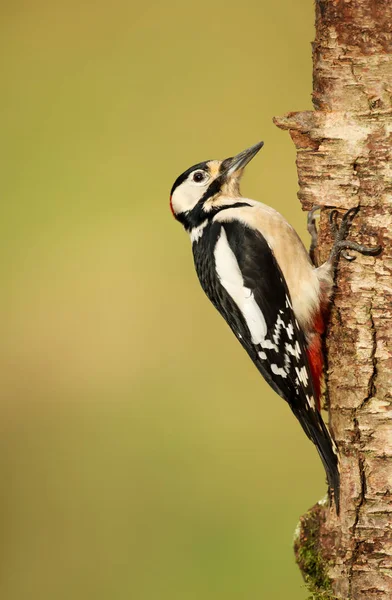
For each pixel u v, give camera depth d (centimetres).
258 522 1099
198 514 1123
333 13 687
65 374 1309
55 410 1281
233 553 1073
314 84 713
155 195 1426
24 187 1438
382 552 693
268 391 1245
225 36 1480
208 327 1307
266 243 778
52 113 1483
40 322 1348
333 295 713
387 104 680
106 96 1483
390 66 678
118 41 1509
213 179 850
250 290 777
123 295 1346
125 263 1362
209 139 1416
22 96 1497
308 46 1453
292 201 1309
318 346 725
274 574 1043
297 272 762
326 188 702
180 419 1227
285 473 1155
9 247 1396
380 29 677
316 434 734
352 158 691
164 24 1519
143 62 1495
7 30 1523
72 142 1455
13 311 1354
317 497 1126
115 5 1531
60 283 1374
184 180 859
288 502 1123
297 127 700
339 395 710
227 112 1424
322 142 699
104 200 1429
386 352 694
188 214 856
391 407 691
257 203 830
